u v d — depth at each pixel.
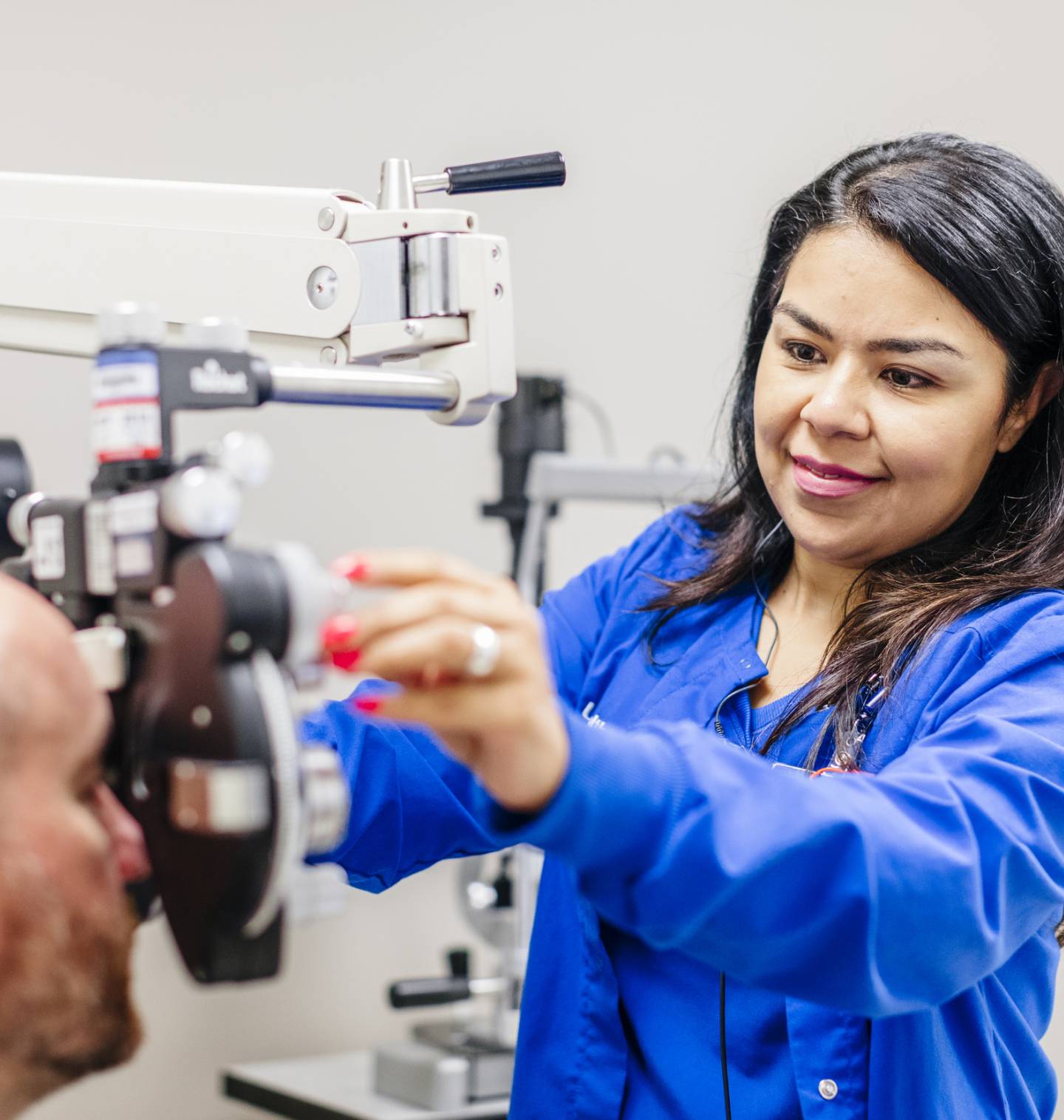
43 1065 0.63
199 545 0.63
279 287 1.01
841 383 1.05
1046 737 0.91
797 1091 1.03
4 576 0.69
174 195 1.03
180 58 2.49
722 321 3.01
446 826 1.16
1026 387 1.09
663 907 0.71
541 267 2.80
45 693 0.61
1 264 1.05
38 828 0.61
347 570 0.64
